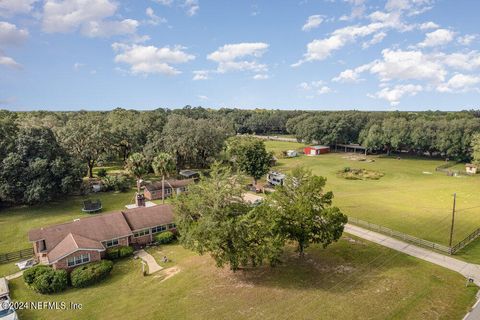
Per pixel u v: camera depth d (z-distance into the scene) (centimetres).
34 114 10962
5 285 3094
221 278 3147
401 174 8338
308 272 3206
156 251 3962
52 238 3650
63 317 2642
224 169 3559
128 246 3897
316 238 3341
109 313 2675
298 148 12975
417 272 3169
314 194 3406
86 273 3177
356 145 12538
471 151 9575
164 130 8356
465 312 2550
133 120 9425
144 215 4312
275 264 3350
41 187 5297
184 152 8025
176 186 6397
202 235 2972
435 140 10300
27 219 4975
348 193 6425
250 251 2992
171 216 4422
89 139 7144
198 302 2761
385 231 4231
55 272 3131
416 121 11150
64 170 5650
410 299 2716
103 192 6519
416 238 3934
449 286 2917
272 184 7112
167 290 2992
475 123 9794
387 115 14412
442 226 4519
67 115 11456
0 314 2616
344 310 2577
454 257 3516
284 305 2662
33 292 3050
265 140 15875
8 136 5644
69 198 6072
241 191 3362
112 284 3175
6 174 5262
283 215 3244
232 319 2506
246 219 2953
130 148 8550
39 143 5650
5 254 3709
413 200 5878
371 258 3488
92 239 3700
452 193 6381
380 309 2586
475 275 3123
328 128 12512
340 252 3634
